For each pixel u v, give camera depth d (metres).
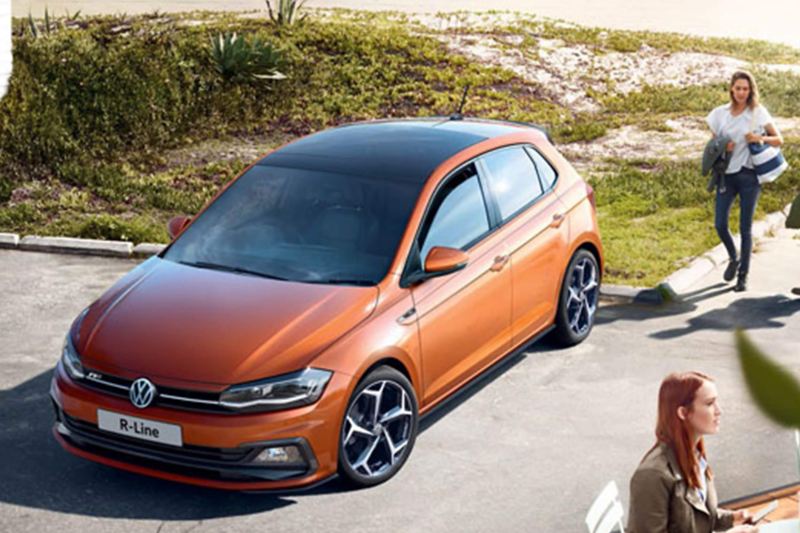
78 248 10.70
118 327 5.78
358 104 17.69
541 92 19.41
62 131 14.33
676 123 17.23
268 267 6.21
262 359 5.37
